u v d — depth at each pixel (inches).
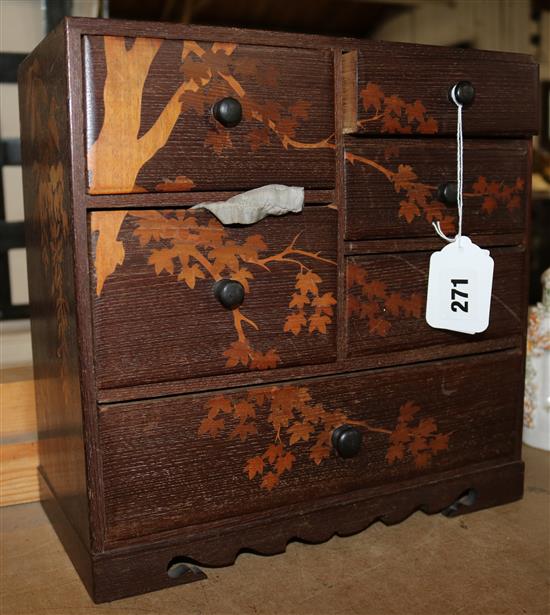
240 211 35.2
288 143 37.2
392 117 39.0
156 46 33.6
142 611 36.5
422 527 45.5
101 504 35.9
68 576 39.9
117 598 37.0
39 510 48.8
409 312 42.1
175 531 37.9
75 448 37.3
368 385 41.5
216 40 34.9
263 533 40.0
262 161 36.6
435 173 41.5
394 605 36.9
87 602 37.3
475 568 40.5
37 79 38.9
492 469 47.3
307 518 41.2
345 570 40.5
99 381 34.8
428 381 43.6
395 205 40.5
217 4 100.9
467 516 46.8
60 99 33.9
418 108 39.7
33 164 41.7
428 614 36.1
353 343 40.6
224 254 36.4
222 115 34.5
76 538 39.2
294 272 38.3
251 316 37.6
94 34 32.5
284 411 39.3
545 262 93.1
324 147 38.1
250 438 38.7
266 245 37.4
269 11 104.3
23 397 51.4
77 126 32.7
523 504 48.5
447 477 45.6
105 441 35.4
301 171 37.7
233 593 38.2
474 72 41.4
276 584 39.1
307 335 39.2
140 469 36.3
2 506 49.3
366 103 38.0
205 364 36.8
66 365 37.4
